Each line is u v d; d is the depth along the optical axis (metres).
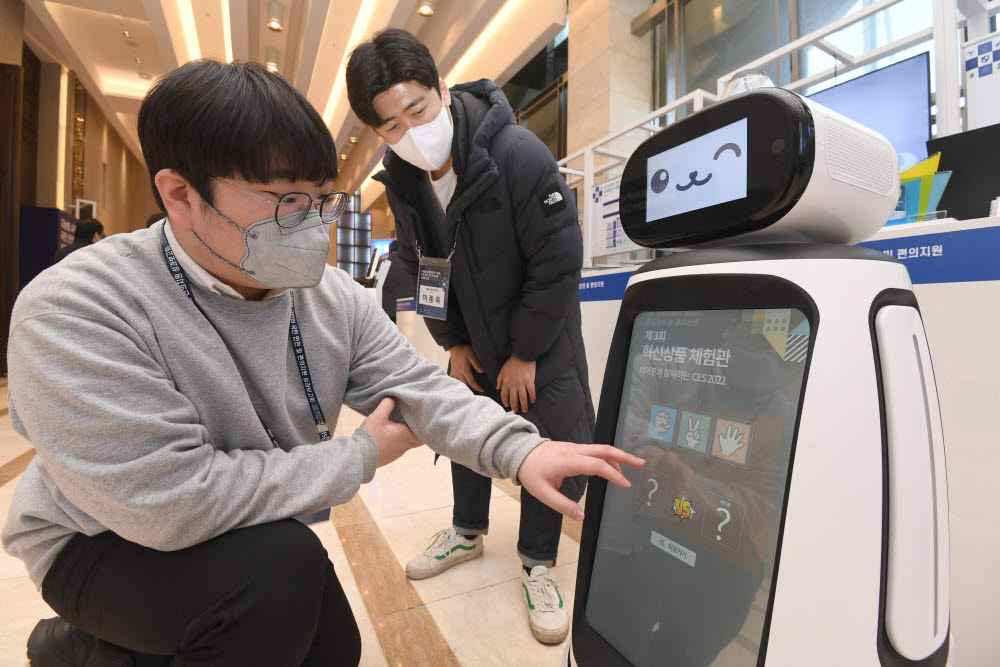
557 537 1.20
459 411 0.73
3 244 5.54
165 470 0.51
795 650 0.46
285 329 0.69
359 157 10.00
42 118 7.64
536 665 0.98
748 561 0.53
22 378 0.51
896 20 3.53
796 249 0.51
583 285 1.88
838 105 2.10
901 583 0.45
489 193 1.10
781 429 0.52
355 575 1.30
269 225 0.54
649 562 0.65
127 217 12.11
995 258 0.82
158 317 0.58
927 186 1.25
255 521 0.57
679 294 0.62
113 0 5.77
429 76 1.07
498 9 5.16
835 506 0.45
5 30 5.77
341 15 6.06
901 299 0.48
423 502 1.81
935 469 0.49
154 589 0.57
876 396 0.46
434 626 1.09
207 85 0.49
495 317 1.20
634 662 0.64
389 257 4.37
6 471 2.10
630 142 5.58
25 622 1.08
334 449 0.64
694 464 0.61
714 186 0.58
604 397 0.73
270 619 0.57
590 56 5.76
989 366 0.82
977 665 0.84
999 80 1.69
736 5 4.75
